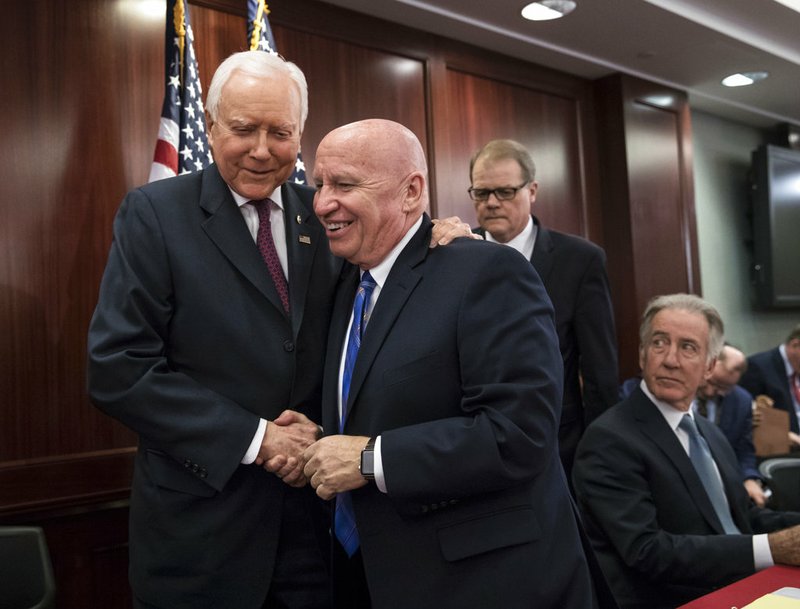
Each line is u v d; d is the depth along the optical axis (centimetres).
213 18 313
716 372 384
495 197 279
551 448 143
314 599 172
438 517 141
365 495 145
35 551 192
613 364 282
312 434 159
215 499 160
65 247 267
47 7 265
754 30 447
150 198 168
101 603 272
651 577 188
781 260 602
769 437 392
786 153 609
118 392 153
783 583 154
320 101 352
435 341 144
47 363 262
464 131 416
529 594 137
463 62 416
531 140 453
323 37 356
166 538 160
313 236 180
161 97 291
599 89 490
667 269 500
